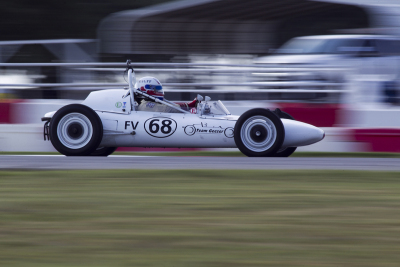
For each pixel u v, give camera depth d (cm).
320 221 1501
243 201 1734
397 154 3212
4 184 2008
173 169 2309
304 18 4897
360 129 3269
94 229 1417
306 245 1289
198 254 1224
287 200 1752
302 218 1531
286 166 2455
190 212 1596
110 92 2875
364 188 1948
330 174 2225
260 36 4988
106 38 4488
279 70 3569
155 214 1571
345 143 3288
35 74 3728
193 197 1784
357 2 4131
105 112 2823
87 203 1697
